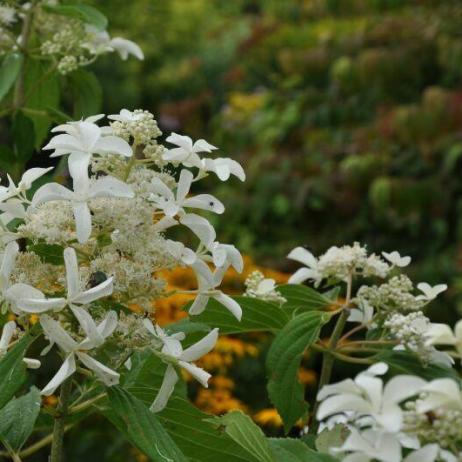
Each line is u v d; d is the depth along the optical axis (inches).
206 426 93.5
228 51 546.9
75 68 145.8
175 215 90.8
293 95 426.9
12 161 153.1
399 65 395.9
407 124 362.0
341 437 81.6
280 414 102.4
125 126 86.9
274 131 395.5
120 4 526.0
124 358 86.5
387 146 366.6
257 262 330.6
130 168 86.0
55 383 78.5
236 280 203.8
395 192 340.5
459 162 354.3
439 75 402.3
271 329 107.3
